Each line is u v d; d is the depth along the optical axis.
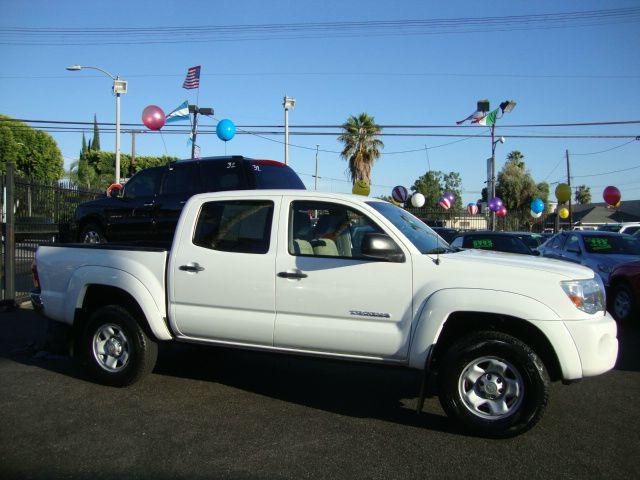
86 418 4.76
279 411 4.99
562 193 19.83
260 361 6.77
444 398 4.42
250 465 3.88
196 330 5.20
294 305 4.81
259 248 5.02
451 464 3.91
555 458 4.01
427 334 4.41
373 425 4.66
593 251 11.00
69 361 6.61
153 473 3.76
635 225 20.41
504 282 4.33
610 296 9.83
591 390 5.66
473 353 4.32
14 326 8.46
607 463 3.93
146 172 9.92
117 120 23.28
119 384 5.56
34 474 3.74
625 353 7.34
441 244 5.15
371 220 4.81
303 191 5.10
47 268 5.99
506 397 4.31
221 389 5.62
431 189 57.75
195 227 5.31
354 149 35.31
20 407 5.02
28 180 10.74
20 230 10.36
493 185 27.14
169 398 5.31
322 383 5.88
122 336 5.55
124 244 6.30
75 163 42.97
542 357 4.46
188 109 20.48
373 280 4.61
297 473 3.77
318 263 4.77
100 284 5.56
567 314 4.22
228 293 5.03
